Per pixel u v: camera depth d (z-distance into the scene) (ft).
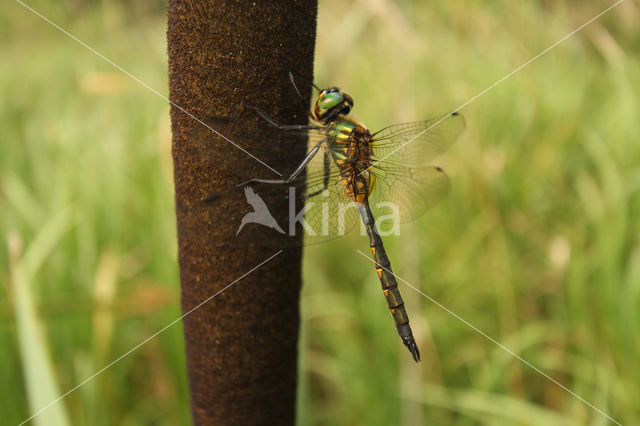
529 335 1.01
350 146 0.88
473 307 1.08
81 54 1.77
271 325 0.75
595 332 1.01
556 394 1.01
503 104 1.23
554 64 1.35
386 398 1.00
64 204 1.07
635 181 1.05
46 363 0.81
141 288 0.95
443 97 1.22
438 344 1.06
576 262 1.05
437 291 1.08
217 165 0.74
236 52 0.70
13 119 1.50
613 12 1.35
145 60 1.43
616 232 1.02
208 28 0.69
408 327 0.89
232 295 0.75
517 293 1.06
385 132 0.91
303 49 0.74
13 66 1.78
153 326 1.03
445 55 1.30
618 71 1.18
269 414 0.76
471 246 1.09
